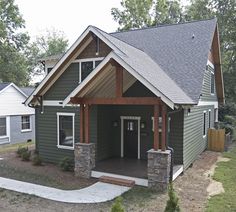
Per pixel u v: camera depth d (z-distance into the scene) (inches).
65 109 578.9
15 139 948.0
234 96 1274.6
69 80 579.5
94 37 544.1
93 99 454.3
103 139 560.1
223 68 1284.4
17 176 486.0
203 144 698.2
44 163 593.0
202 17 1371.8
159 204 354.9
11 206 351.9
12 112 934.4
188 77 559.2
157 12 1487.5
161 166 402.9
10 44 1547.7
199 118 638.5
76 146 477.4
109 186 426.6
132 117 569.9
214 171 512.4
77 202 362.6
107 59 417.4
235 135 933.8
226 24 1286.9
